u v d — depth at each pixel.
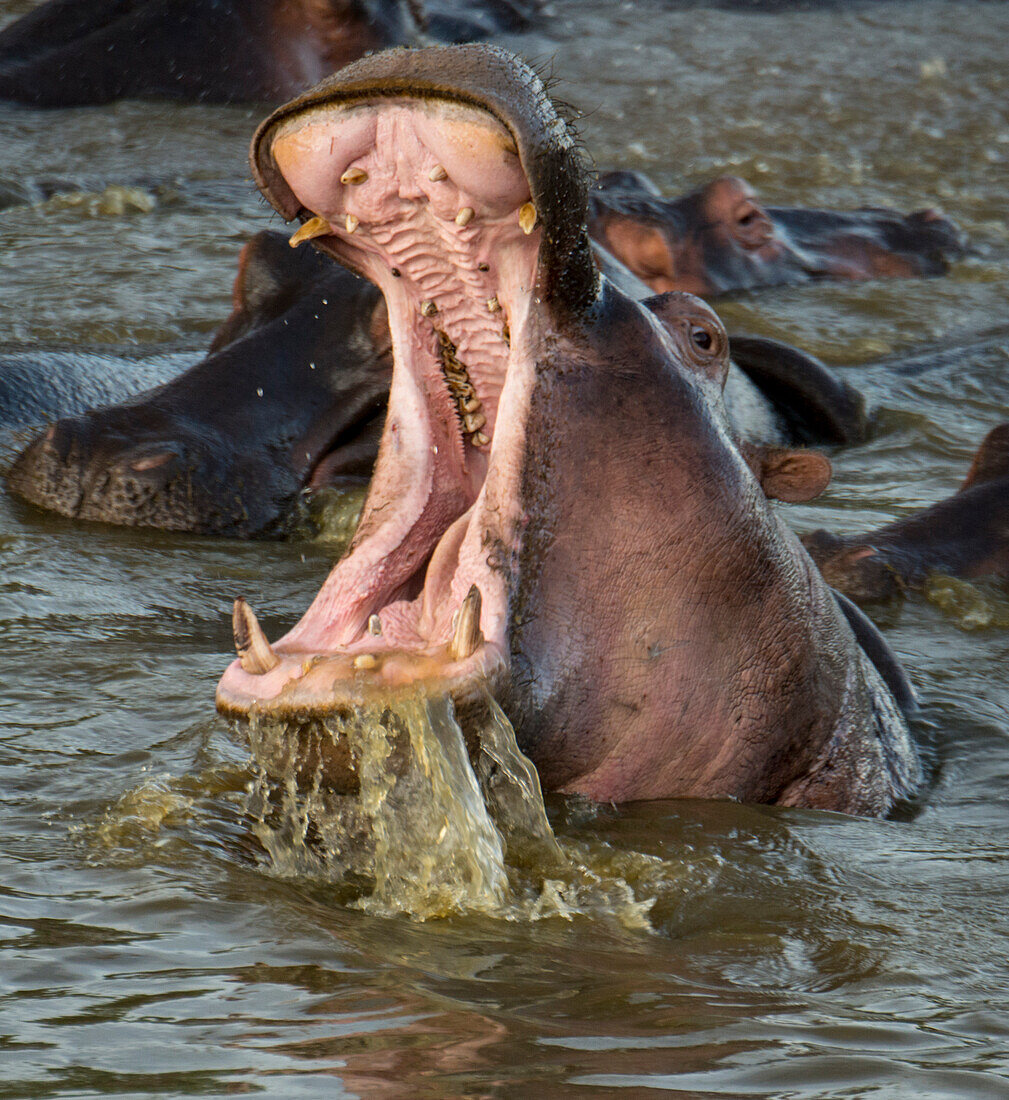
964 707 23.84
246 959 13.83
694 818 18.31
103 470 30.92
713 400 18.72
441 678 15.01
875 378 44.72
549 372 17.06
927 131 83.38
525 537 16.84
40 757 18.78
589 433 17.30
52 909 14.73
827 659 20.09
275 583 27.92
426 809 15.38
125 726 19.92
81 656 22.59
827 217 59.53
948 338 50.84
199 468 31.31
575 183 15.66
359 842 16.19
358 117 15.52
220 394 32.81
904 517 32.62
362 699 14.79
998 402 44.16
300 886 15.78
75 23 76.88
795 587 19.45
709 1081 11.70
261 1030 12.38
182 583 27.28
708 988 13.74
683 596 18.05
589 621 17.41
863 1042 12.58
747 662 18.83
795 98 88.50
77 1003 12.80
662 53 97.94
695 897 16.06
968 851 18.19
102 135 69.00
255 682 15.39
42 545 28.69
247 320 35.47
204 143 68.88
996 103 90.56
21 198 59.03
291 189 16.52
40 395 36.19
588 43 99.19
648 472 17.61
